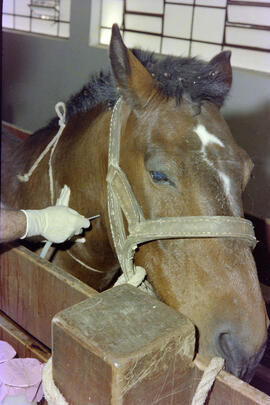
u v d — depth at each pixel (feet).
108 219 5.11
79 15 18.40
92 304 3.10
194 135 4.16
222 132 4.28
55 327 2.96
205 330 3.95
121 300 3.16
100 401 2.78
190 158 4.08
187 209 4.07
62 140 6.04
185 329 2.92
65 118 6.23
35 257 4.66
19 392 3.62
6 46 21.95
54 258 6.13
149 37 17.58
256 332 3.92
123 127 4.75
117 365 2.61
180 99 4.32
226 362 3.90
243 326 3.88
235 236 4.00
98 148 5.15
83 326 2.88
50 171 6.03
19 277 4.85
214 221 3.97
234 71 14.38
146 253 4.49
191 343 2.99
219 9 15.17
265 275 12.17
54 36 20.34
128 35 18.24
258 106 13.98
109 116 5.08
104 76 5.60
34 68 20.74
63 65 19.47
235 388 3.00
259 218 12.66
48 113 20.47
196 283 4.06
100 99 5.52
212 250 4.01
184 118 4.26
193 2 15.81
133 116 4.57
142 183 4.39
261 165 13.94
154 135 4.31
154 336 2.82
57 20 19.99
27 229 4.83
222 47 15.46
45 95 20.58
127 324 2.92
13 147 8.45
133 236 4.42
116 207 4.74
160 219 4.20
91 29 18.26
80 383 2.89
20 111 21.86
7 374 3.67
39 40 20.26
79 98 6.00
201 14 15.71
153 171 4.22
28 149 6.98
